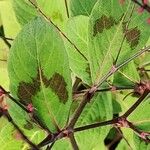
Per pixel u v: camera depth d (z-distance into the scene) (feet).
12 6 1.64
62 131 1.28
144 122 1.42
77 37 1.51
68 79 1.24
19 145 1.33
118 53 1.41
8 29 1.71
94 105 1.57
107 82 1.54
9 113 1.24
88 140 1.53
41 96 1.24
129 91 1.63
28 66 1.20
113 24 1.40
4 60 1.65
